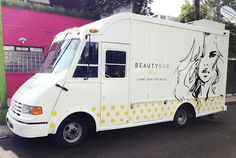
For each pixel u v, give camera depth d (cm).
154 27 639
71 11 1385
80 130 557
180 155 521
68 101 517
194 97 740
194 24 763
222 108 827
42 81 534
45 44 1275
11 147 546
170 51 676
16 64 1193
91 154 514
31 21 1219
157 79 653
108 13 1777
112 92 575
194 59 732
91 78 543
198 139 634
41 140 593
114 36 572
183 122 740
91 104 546
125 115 598
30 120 484
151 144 587
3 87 721
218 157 514
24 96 524
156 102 655
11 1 1155
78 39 546
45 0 1834
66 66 532
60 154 510
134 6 1875
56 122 505
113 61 573
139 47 614
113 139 620
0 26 712
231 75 1480
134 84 609
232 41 1609
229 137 658
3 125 702
